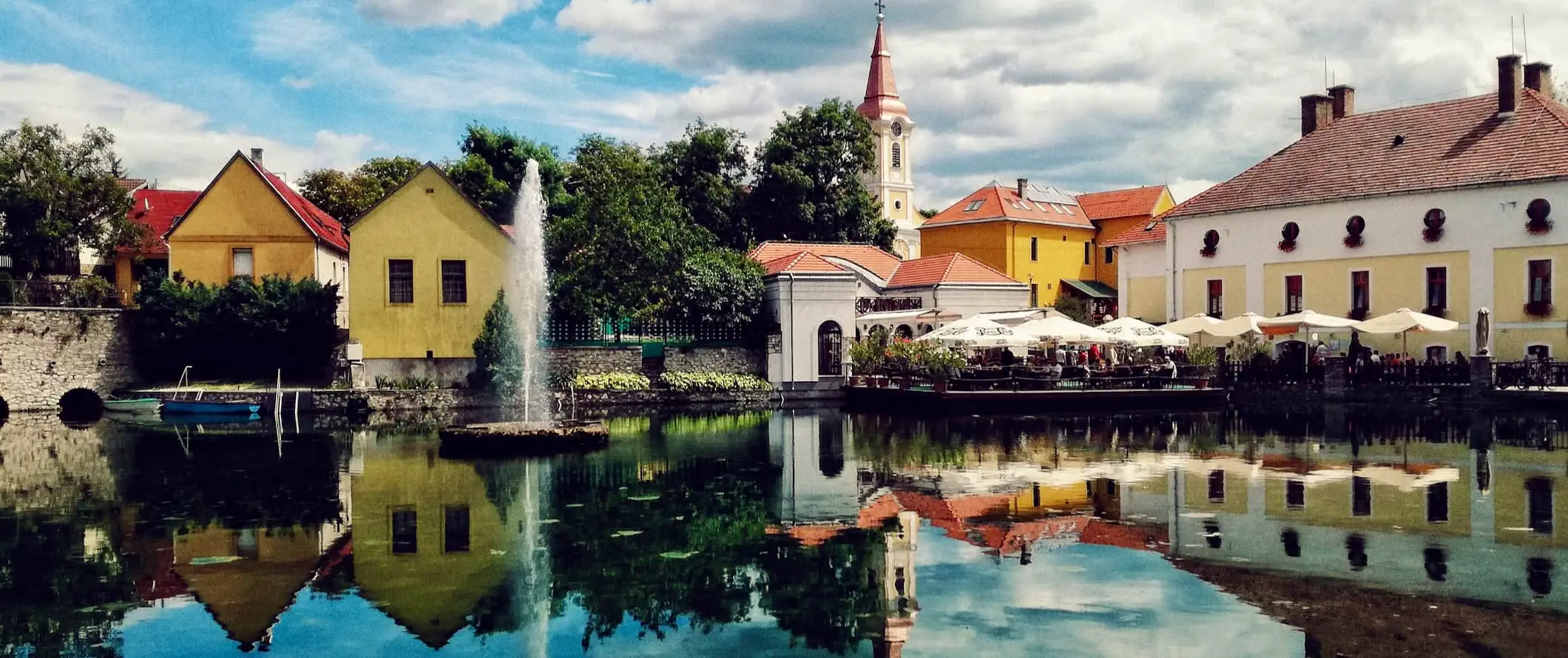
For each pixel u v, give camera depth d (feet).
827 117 216.33
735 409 120.26
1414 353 133.08
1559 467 62.59
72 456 77.36
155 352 124.67
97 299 128.47
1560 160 121.90
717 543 43.88
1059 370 111.96
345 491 58.18
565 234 135.03
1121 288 176.04
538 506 52.54
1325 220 142.10
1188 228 157.89
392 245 125.80
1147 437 81.92
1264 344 137.59
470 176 188.14
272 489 59.47
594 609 34.96
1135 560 40.14
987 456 70.54
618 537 45.19
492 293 127.34
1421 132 140.26
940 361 112.88
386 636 32.42
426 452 76.48
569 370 126.62
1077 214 250.37
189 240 130.31
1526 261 123.95
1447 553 40.27
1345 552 40.73
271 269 131.23
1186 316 157.99
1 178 130.93
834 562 40.60
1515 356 124.67
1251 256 150.00
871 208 221.25
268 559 42.09
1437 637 30.48
